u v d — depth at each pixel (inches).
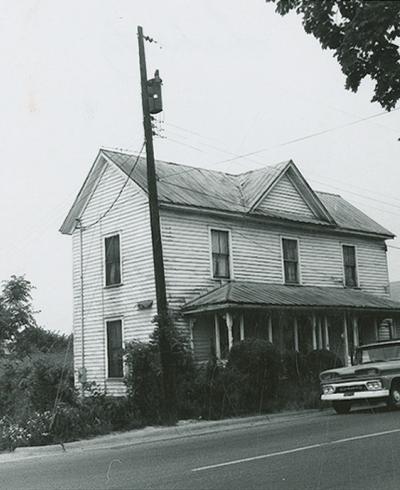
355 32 209.0
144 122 668.7
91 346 964.0
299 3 223.9
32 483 343.0
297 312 906.7
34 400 737.0
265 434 512.1
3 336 1094.4
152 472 354.6
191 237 909.8
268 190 1010.7
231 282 936.3
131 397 647.1
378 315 1067.3
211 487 302.7
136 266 904.9
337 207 1237.1
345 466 341.4
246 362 726.5
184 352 687.7
